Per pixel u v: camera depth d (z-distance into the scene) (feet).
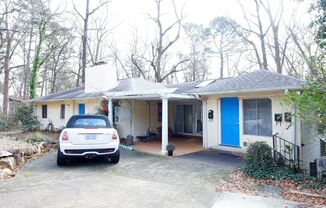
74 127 26.86
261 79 33.32
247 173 23.32
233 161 29.37
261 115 33.01
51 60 106.83
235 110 35.88
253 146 24.41
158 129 52.42
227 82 37.24
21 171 24.43
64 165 26.84
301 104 17.31
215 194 17.93
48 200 16.37
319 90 16.33
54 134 56.90
